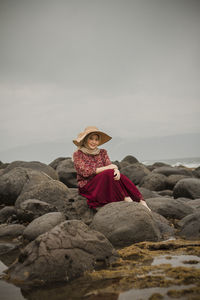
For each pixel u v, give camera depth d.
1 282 2.44
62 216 4.33
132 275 2.45
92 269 2.70
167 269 2.54
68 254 2.71
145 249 3.39
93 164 5.11
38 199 5.55
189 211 5.38
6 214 5.44
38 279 2.47
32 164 10.62
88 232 3.07
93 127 5.25
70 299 2.03
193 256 2.98
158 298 1.96
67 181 10.72
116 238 3.77
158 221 4.54
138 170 13.02
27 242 3.93
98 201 4.73
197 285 2.15
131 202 4.13
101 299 2.00
